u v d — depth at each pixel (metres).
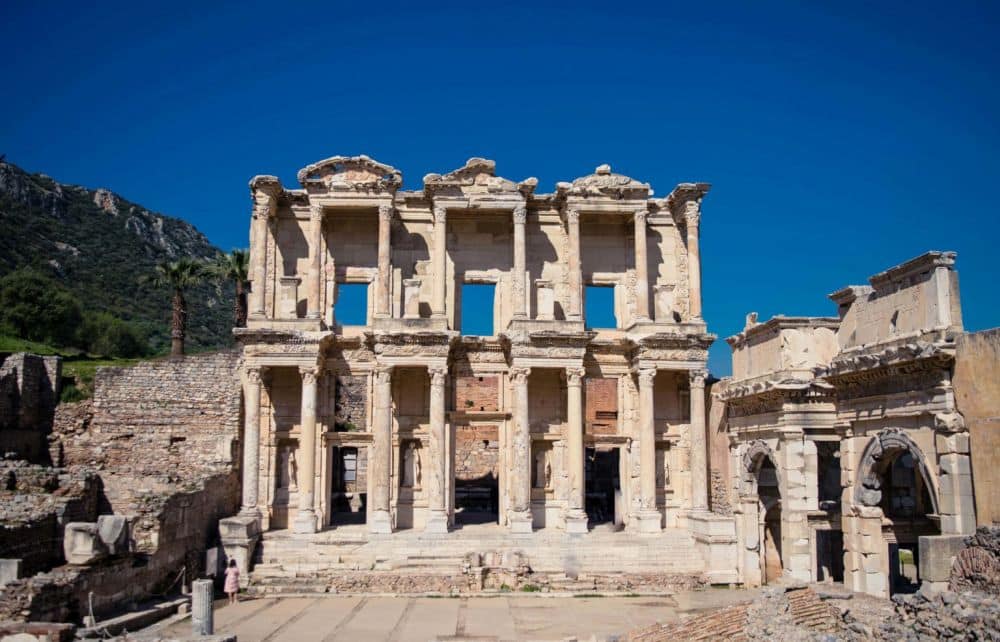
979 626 18.25
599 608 36.38
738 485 42.19
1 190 152.38
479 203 47.81
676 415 49.41
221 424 47.94
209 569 40.78
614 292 50.66
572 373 45.94
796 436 36.50
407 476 48.06
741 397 40.41
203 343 130.75
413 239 49.97
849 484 30.08
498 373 48.34
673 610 35.84
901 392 26.98
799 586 26.20
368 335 46.38
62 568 31.02
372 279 49.50
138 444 47.94
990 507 23.36
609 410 61.69
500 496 47.59
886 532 31.11
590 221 50.69
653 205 51.06
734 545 42.41
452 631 31.78
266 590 39.38
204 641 24.91
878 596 28.30
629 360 48.69
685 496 48.75
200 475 44.28
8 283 86.88
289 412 47.81
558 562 42.62
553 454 48.44
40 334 86.00
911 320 27.08
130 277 142.88
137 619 31.66
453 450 47.47
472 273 49.84
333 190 47.12
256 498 44.38
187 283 66.69
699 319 48.50
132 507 36.69
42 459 48.03
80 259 143.00
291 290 46.91
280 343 45.38
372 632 31.61
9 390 47.47
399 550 42.75
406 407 48.06
